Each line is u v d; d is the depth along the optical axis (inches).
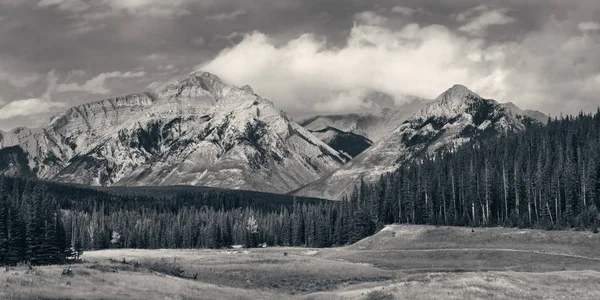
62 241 5452.8
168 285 2859.3
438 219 6486.2
